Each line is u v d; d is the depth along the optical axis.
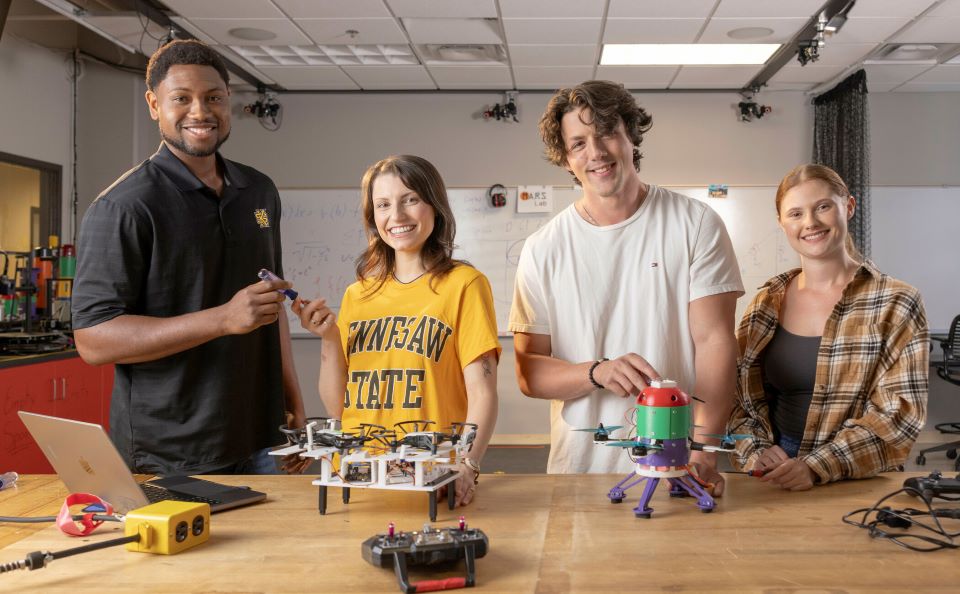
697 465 1.36
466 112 5.88
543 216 5.84
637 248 1.68
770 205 5.79
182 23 4.37
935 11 4.12
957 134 5.77
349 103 5.93
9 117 4.92
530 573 0.98
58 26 4.72
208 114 1.65
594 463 1.67
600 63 5.09
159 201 1.64
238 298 1.46
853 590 0.92
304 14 4.21
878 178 5.81
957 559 1.01
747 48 4.73
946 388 5.70
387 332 1.51
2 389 3.53
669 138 5.83
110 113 5.69
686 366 1.68
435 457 1.16
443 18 4.29
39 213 5.34
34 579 0.97
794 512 1.23
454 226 1.56
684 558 1.03
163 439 1.67
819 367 1.65
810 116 5.77
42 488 1.41
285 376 1.98
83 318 1.58
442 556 0.96
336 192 5.95
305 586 0.94
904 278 5.80
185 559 1.04
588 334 1.68
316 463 3.91
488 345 1.46
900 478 1.45
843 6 3.99
